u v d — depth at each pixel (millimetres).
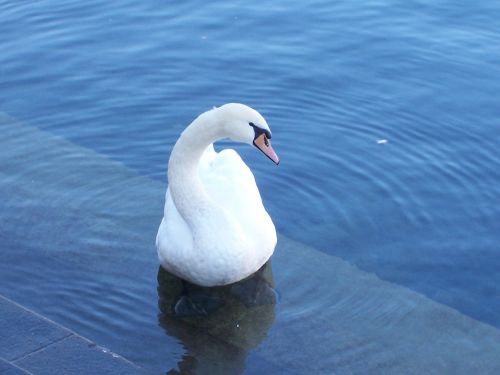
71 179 8562
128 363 5906
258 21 11102
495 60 10312
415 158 8805
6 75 10148
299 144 9031
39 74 10156
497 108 9547
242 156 8891
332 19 11141
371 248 7688
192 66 10234
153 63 10297
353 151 8914
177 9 11367
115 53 10492
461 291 7230
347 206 8180
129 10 11344
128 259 7523
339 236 7828
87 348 5980
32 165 8766
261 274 7402
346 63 10312
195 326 6805
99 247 7652
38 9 11359
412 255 7602
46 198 8258
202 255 6973
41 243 7660
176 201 7035
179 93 9797
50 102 9719
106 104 9641
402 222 7969
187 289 7223
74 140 9141
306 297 7141
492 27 10953
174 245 7078
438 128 9242
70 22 11094
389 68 10227
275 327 6805
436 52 10484
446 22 11078
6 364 5801
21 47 10609
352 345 6648
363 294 7180
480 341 6750
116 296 7082
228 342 6648
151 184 8531
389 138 9109
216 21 11094
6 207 8117
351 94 9789
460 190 8367
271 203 8234
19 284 7148
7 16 11195
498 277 7359
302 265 7496
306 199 8289
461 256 7582
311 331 6777
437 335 6785
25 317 6195
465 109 9539
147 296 7105
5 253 7508
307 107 9594
